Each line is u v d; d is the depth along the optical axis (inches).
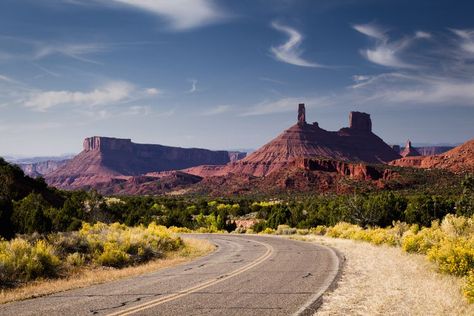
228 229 2738.7
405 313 313.3
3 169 1955.0
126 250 805.9
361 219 1852.9
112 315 326.6
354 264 603.5
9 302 400.5
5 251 604.7
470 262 476.1
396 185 7859.3
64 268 641.0
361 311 326.3
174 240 1090.7
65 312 342.0
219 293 412.5
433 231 835.4
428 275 470.6
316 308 339.6
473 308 318.0
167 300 381.7
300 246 1023.6
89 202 2288.4
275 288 433.4
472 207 1713.8
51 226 1077.8
